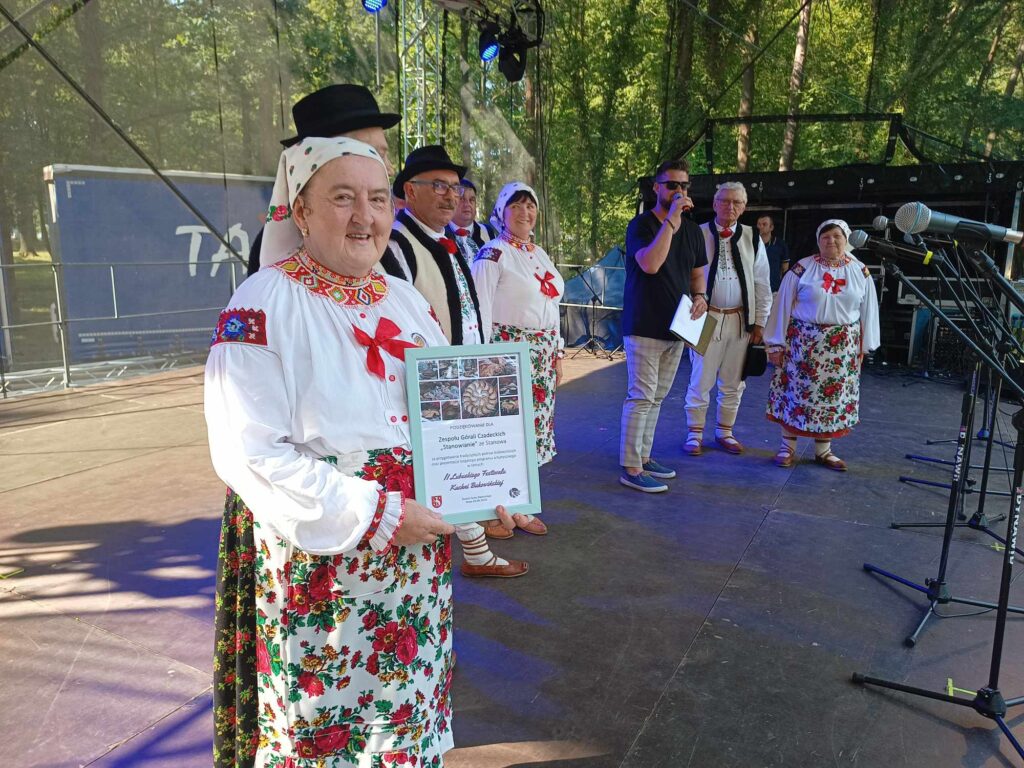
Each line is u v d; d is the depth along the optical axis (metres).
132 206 8.01
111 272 8.03
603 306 9.62
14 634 2.59
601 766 1.92
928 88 7.09
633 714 2.14
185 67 4.61
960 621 2.72
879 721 2.13
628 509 3.88
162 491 4.22
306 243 1.27
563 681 2.31
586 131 7.18
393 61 6.79
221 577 1.34
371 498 1.14
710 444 5.18
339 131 1.65
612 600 2.86
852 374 4.43
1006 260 7.67
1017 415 2.01
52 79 4.36
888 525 3.68
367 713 1.26
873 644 2.55
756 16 6.90
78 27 4.28
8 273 7.39
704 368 4.75
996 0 6.56
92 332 8.02
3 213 7.17
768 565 3.19
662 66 7.04
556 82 7.00
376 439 1.23
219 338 1.16
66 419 6.16
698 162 8.68
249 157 5.00
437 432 1.28
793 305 4.46
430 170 2.38
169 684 2.28
